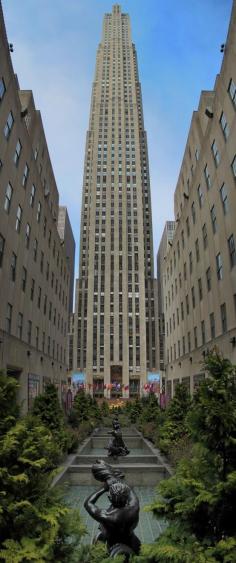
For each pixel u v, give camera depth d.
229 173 22.98
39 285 32.78
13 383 5.64
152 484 13.69
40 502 4.98
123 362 111.12
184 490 5.39
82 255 134.88
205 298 29.22
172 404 17.12
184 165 37.50
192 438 5.65
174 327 43.62
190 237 34.72
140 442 23.88
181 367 38.69
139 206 128.12
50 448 5.64
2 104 21.02
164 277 53.03
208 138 27.28
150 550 4.64
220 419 5.17
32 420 5.93
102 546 4.98
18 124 24.64
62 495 5.41
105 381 109.56
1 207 21.73
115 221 125.56
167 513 5.46
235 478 4.73
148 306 133.88
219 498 4.80
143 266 121.81
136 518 5.95
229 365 5.80
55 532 4.62
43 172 34.44
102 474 6.44
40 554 4.30
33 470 5.24
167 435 15.95
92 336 115.06
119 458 16.17
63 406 33.97
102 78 148.00
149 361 128.38
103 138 137.12
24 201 27.14
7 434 5.11
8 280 23.50
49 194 37.91
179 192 40.91
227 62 22.12
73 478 13.62
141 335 114.25
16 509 4.66
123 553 5.37
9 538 4.52
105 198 129.25
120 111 140.50
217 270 26.02
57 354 42.34
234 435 5.23
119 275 120.25
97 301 118.62
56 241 41.81
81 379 71.31
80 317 128.50
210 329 27.72
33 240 30.41
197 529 5.08
